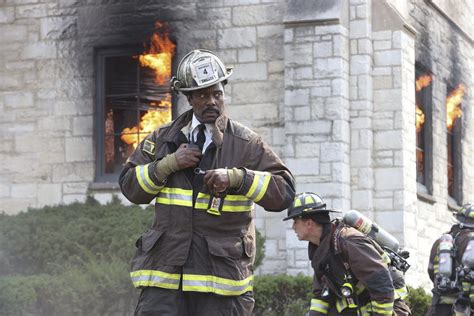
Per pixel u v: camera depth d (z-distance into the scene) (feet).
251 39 60.75
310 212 25.95
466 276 34.94
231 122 21.81
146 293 21.31
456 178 77.97
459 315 34.88
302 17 58.34
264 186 20.80
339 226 26.09
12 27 64.69
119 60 63.52
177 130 21.98
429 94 70.85
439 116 72.84
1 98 64.59
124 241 52.06
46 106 63.77
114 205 58.59
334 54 58.03
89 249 53.11
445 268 35.35
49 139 63.52
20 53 64.44
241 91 60.75
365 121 59.21
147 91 62.80
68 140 63.21
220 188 20.51
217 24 61.36
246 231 21.49
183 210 21.16
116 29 62.95
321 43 58.29
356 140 59.26
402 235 58.70
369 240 25.70
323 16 57.93
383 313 25.27
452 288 35.27
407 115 60.54
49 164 63.36
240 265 21.21
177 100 61.77
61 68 63.72
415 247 60.70
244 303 21.36
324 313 27.27
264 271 58.65
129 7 62.80
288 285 50.55
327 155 57.77
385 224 59.11
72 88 63.52
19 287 45.06
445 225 72.02
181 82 21.34
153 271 21.21
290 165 58.39
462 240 35.73
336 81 57.93
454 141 78.59
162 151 21.90
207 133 21.76
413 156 61.41
